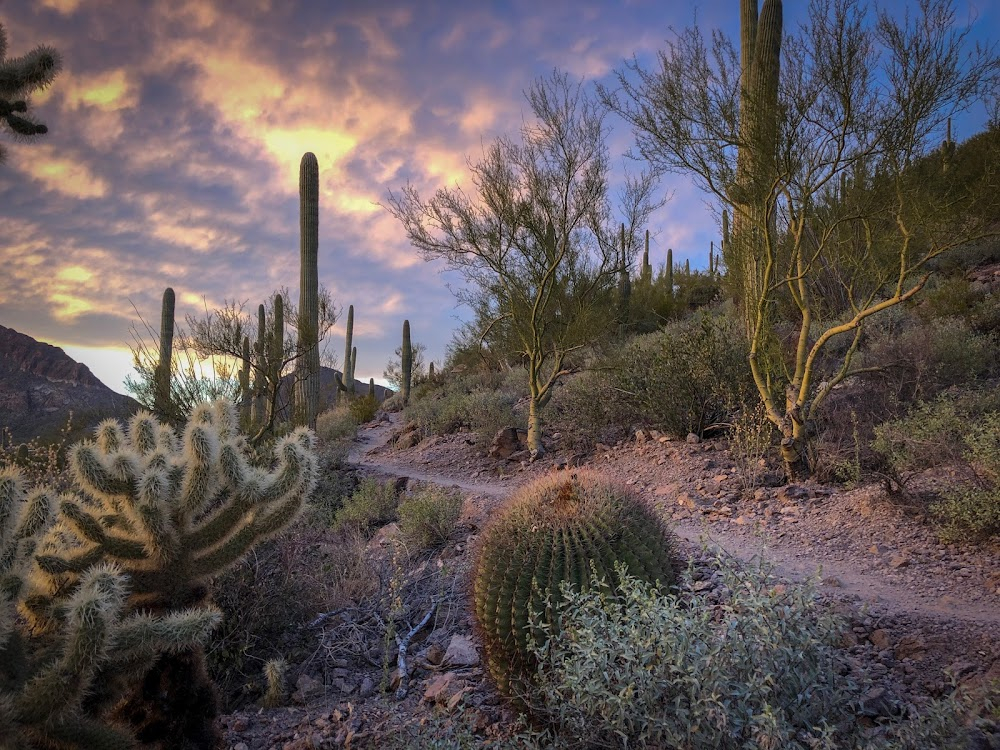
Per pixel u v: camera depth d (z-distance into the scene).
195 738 3.88
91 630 2.90
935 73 7.62
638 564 3.86
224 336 13.82
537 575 3.83
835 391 11.06
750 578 3.45
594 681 3.00
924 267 16.38
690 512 8.55
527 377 19.44
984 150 7.86
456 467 14.16
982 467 6.80
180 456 4.41
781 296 13.97
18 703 2.81
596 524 3.98
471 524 8.72
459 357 26.28
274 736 4.39
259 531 4.18
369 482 11.23
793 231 8.85
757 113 8.44
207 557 4.01
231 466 4.03
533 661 3.79
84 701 3.28
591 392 13.70
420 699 4.69
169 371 12.77
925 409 8.72
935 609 4.96
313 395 17.58
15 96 6.66
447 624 5.84
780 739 2.66
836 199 8.98
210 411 5.09
